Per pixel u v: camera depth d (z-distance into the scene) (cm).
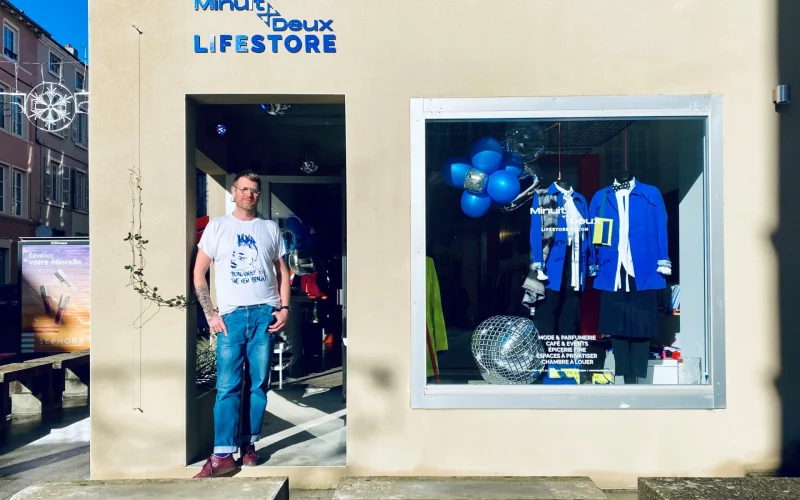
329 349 804
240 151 698
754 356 431
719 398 429
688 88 438
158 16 433
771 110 437
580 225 463
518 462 429
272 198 734
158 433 427
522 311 457
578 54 438
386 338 432
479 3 437
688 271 457
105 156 430
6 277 2617
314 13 434
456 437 430
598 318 463
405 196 435
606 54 438
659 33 437
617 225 465
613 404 429
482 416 430
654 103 437
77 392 802
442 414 430
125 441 427
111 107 431
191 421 441
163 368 429
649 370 464
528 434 430
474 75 437
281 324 436
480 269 455
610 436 429
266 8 434
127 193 431
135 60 432
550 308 461
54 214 2934
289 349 757
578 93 438
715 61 437
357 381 430
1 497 432
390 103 436
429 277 445
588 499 304
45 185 2859
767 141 436
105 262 430
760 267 433
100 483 316
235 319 421
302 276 756
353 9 435
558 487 324
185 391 429
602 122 456
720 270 432
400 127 436
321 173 752
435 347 447
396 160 436
